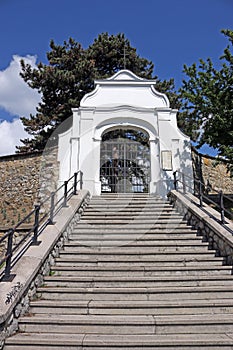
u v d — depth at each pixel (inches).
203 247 287.4
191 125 502.6
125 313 195.0
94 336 167.6
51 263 249.4
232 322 179.0
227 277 233.9
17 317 178.1
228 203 479.5
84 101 523.5
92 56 717.9
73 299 211.2
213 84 442.0
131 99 527.2
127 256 270.1
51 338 164.2
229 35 429.1
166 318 183.6
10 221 480.7
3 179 530.0
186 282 231.3
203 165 587.2
